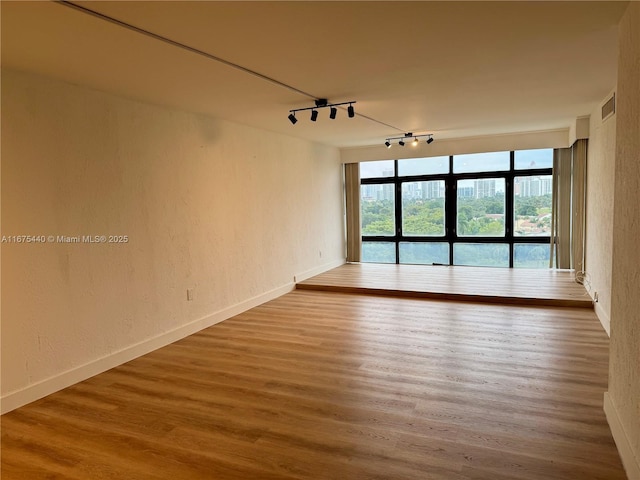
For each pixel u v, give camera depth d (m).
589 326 4.60
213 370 3.70
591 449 2.41
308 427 2.74
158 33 2.50
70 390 3.34
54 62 2.92
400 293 6.18
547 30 2.64
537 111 5.34
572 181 6.95
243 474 2.29
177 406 3.07
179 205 4.52
